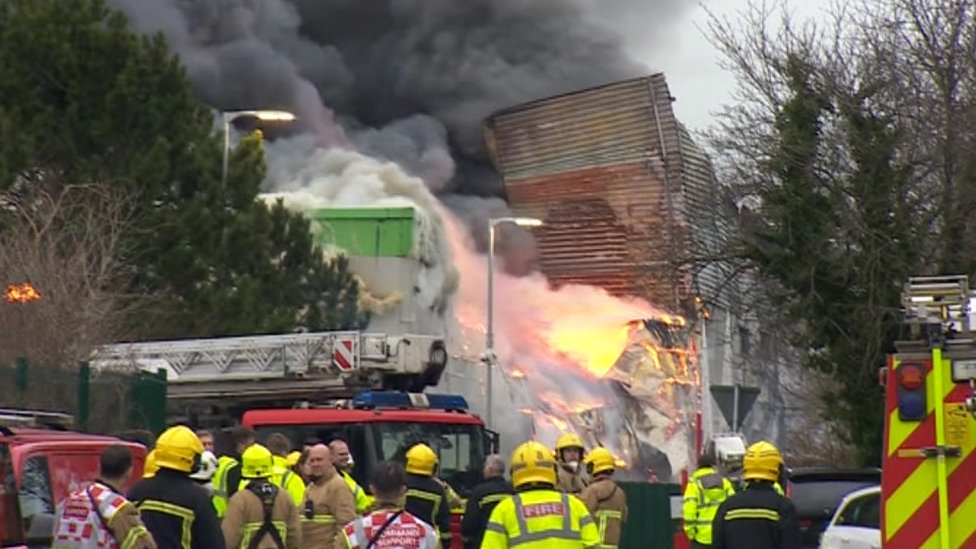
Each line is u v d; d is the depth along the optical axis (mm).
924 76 36312
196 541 14734
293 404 39969
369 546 14695
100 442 17156
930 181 35719
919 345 12961
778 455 18031
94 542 13891
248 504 18141
